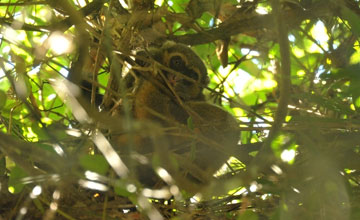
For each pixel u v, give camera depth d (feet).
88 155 18.76
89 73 25.70
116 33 25.77
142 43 26.96
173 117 25.58
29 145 17.20
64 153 19.62
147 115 24.48
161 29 27.61
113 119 16.49
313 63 27.55
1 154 20.68
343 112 21.25
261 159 17.84
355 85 19.60
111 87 23.94
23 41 27.22
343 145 20.16
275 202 21.71
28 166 17.89
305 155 21.45
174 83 26.48
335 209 19.10
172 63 28.58
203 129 23.98
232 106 28.48
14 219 20.83
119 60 23.43
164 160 17.72
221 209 21.89
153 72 24.32
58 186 17.99
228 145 22.94
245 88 31.14
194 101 26.55
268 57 29.09
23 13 23.11
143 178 23.73
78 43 21.49
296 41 26.73
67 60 26.86
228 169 25.55
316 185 19.24
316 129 19.89
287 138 20.11
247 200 21.08
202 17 29.53
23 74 21.07
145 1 25.55
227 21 27.20
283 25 17.02
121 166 16.79
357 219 19.20
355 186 20.76
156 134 16.57
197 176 20.11
